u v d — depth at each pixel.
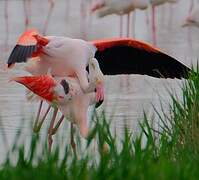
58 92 11.77
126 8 24.88
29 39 11.73
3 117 14.20
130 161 8.99
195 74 12.87
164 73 13.21
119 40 12.59
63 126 13.66
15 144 9.24
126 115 14.45
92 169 8.77
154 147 10.38
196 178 8.41
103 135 9.68
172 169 8.46
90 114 14.43
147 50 12.91
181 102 13.02
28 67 12.41
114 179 8.41
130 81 18.14
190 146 10.41
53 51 12.03
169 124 13.12
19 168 8.60
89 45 12.30
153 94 16.56
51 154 8.92
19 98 15.98
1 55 20.80
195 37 25.59
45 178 8.27
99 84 11.79
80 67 12.06
